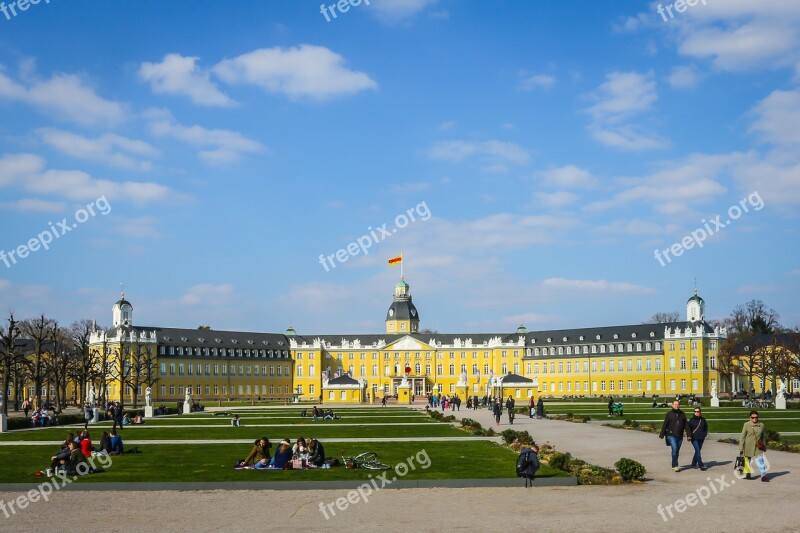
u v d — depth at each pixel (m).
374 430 81.56
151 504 36.03
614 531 29.70
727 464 48.25
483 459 51.78
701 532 29.42
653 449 58.59
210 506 35.44
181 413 134.00
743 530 29.69
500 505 35.28
